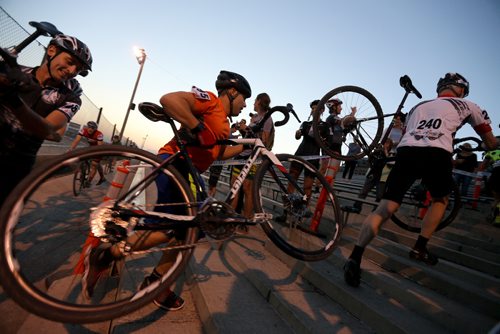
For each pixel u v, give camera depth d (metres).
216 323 1.79
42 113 1.87
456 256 2.99
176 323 1.97
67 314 1.27
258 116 4.27
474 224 4.36
